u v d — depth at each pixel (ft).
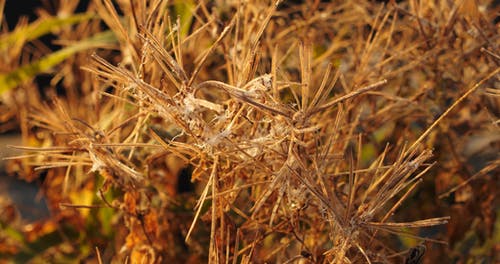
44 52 4.15
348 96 2.63
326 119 3.21
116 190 3.19
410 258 2.88
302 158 2.72
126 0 3.31
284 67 3.46
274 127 2.69
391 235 3.28
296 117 2.65
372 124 3.29
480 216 3.36
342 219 2.67
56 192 3.62
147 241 3.09
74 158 3.00
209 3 3.49
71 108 3.78
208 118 3.09
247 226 2.95
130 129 3.26
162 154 3.06
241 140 2.75
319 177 2.68
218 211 2.90
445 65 3.30
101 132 2.96
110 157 2.93
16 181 4.35
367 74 3.18
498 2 3.61
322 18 3.57
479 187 3.35
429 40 3.23
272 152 2.73
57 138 3.41
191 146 2.74
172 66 2.74
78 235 3.56
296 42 3.33
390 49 3.42
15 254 3.58
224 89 2.62
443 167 3.42
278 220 3.00
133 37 3.09
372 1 3.61
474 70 3.38
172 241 3.25
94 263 3.56
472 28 3.21
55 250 3.58
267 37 3.47
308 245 3.01
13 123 3.91
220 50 3.43
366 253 2.76
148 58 2.86
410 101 3.18
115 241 3.43
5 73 3.87
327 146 2.76
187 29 3.37
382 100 3.45
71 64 3.95
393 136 3.39
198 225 3.25
